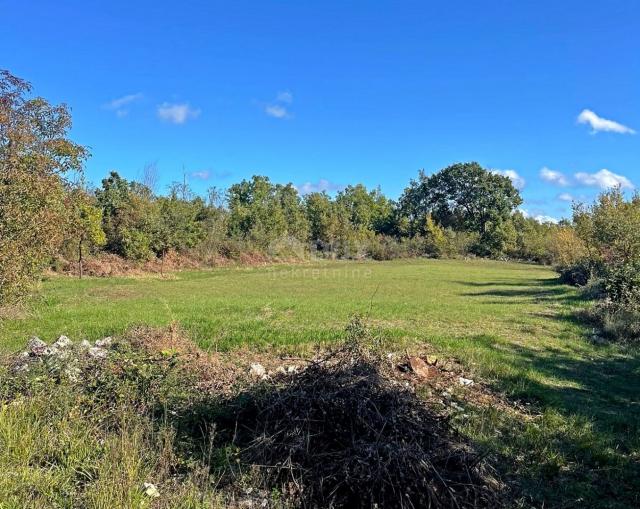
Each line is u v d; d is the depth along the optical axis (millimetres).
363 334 8406
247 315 14359
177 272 39688
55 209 12562
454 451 4371
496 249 77688
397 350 9617
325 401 4680
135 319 13016
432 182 100938
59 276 30656
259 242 55500
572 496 4594
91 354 7328
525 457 5309
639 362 9906
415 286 29312
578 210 25562
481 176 94812
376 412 4535
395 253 73750
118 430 5035
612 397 7633
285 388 5254
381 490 3945
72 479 4152
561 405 7020
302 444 4469
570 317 15133
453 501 3891
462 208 98688
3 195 10859
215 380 7121
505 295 23453
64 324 12297
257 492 4258
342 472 4125
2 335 10680
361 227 83938
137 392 5688
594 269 24500
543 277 38969
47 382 5641
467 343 10648
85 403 5426
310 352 9453
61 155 14320
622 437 5996
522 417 6605
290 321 13195
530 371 8758
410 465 4000
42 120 14039
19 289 12258
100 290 24047
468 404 6891
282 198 92125
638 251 21375
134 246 37281
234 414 5371
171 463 4578
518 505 4289
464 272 45219
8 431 4578
